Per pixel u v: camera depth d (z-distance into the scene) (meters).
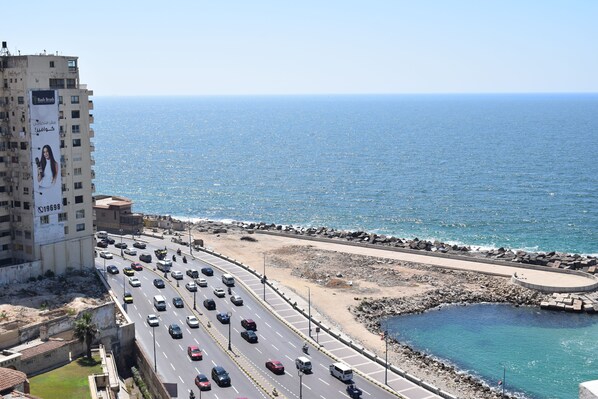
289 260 187.62
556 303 151.00
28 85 140.88
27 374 98.19
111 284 151.50
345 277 171.38
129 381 109.50
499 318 145.88
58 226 149.00
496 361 123.81
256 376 106.31
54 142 146.00
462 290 161.25
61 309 122.69
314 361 113.56
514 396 109.25
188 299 144.00
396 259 186.50
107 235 195.25
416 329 139.50
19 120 142.75
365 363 113.88
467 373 118.19
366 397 100.06
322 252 195.88
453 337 135.25
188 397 98.00
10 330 106.62
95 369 100.75
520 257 184.38
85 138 152.50
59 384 94.56
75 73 150.50
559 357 125.69
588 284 159.62
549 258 183.25
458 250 199.62
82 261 154.75
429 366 119.25
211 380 104.56
